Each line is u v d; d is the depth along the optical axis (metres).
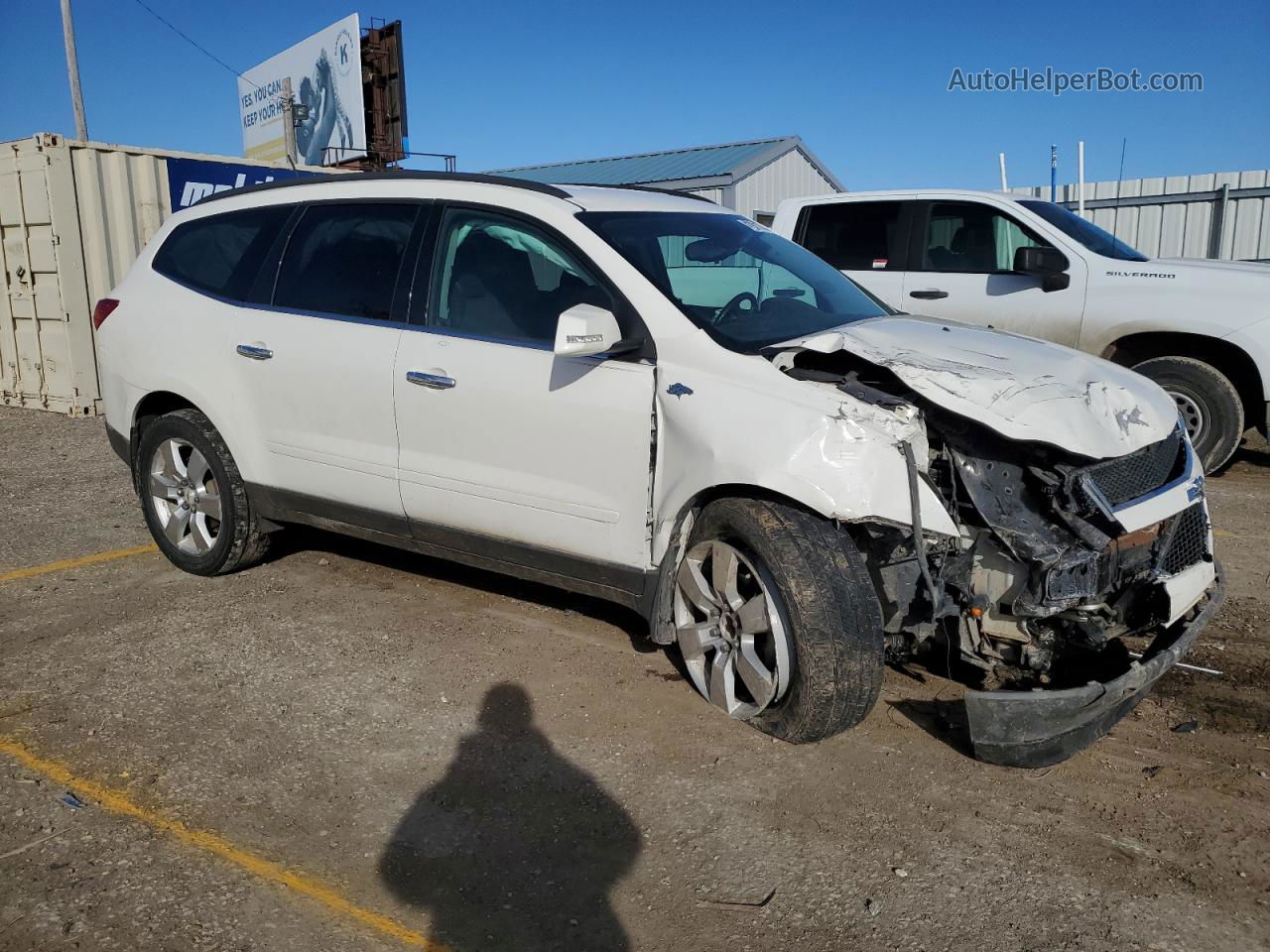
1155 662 3.25
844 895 2.81
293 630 4.57
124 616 4.73
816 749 3.55
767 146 20.22
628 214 4.24
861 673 3.30
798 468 3.27
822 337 3.57
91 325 10.49
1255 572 5.40
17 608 4.82
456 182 4.43
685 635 3.79
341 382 4.46
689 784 3.33
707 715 3.79
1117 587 3.42
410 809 3.19
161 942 2.59
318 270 4.70
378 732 3.66
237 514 5.01
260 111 28.92
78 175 10.34
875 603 3.33
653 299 3.77
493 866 2.92
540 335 3.98
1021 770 3.44
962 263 8.03
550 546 4.01
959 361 3.56
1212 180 12.81
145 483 5.32
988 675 3.91
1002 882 2.87
